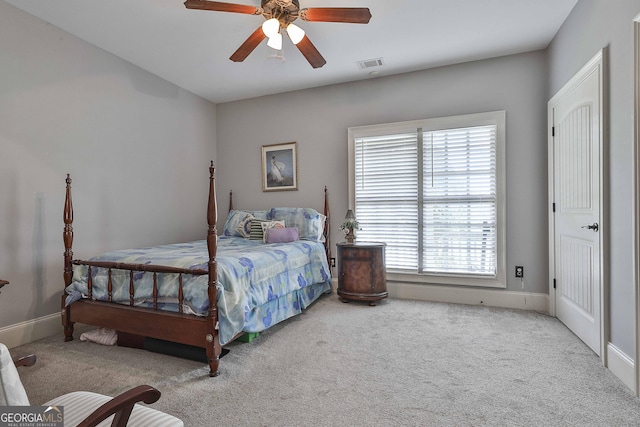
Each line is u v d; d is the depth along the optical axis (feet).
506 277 11.17
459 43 10.25
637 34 5.78
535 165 10.80
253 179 15.11
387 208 12.73
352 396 5.84
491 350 7.71
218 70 12.08
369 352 7.67
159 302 7.54
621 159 6.32
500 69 11.16
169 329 7.14
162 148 12.78
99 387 6.23
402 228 12.50
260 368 6.95
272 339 8.52
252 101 15.02
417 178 12.23
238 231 13.32
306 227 12.77
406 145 12.40
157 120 12.55
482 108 11.39
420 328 9.21
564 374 6.54
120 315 7.76
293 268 10.13
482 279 11.38
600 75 6.95
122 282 7.98
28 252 8.59
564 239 9.34
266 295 8.45
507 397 5.76
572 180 8.70
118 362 7.30
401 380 6.39
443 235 11.89
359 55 10.97
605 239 6.84
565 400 5.65
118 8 8.33
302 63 11.55
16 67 8.32
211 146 15.49
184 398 5.83
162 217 12.75
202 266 7.20
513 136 11.04
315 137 13.89
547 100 10.61
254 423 5.12
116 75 10.92
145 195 12.02
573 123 8.59
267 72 12.29
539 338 8.40
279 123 14.53
